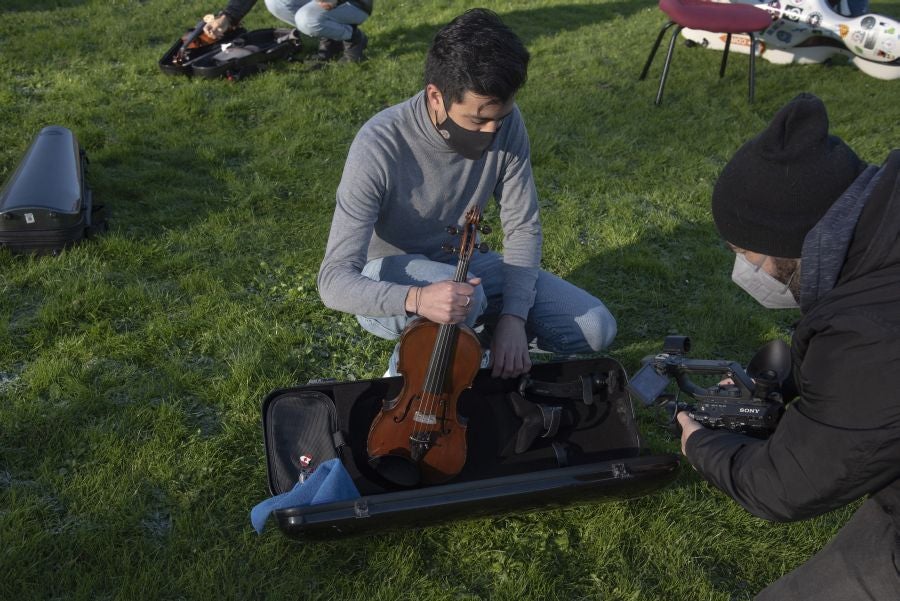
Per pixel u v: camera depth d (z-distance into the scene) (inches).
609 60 298.5
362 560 100.1
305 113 233.1
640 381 83.0
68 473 108.8
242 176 198.8
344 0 259.3
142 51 271.6
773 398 78.7
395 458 97.7
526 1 367.6
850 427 54.7
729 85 279.0
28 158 165.6
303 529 86.4
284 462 101.0
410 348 97.7
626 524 106.4
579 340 116.0
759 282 64.6
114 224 171.8
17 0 314.8
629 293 163.3
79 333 138.3
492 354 108.7
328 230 179.0
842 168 56.5
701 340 150.3
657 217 193.0
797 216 57.2
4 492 105.5
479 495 91.2
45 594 92.2
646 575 101.8
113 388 125.6
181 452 114.3
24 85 240.2
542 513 107.7
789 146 56.3
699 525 108.5
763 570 104.0
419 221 108.8
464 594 97.7
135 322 143.0
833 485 56.7
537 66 289.4
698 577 100.7
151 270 158.7
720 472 67.2
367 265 113.0
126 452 112.6
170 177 193.8
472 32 87.9
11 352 131.6
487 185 110.2
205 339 139.6
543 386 108.1
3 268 151.1
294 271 163.9
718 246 183.5
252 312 147.5
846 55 292.0
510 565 101.0
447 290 91.3
